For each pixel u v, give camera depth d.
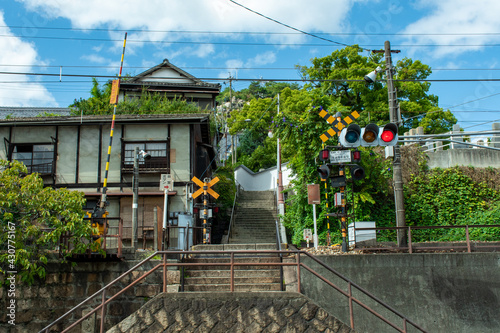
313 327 7.77
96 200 18.14
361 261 11.02
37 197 10.55
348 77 28.05
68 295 10.80
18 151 18.58
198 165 21.62
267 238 19.66
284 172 27.08
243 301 7.85
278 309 7.82
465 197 19.03
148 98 27.14
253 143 41.69
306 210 17.58
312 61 30.19
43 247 11.23
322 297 10.78
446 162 20.25
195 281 10.45
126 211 17.89
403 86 28.16
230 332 7.70
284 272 10.90
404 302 10.80
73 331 10.53
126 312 10.55
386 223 17.88
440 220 18.62
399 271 10.99
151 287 10.64
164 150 18.62
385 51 14.02
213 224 22.12
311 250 12.95
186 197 18.09
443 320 10.72
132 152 18.61
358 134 10.41
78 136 18.72
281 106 33.19
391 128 10.30
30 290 10.80
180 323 7.72
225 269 11.09
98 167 18.45
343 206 12.53
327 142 16.89
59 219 10.98
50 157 18.50
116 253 11.06
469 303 10.83
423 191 19.20
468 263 11.05
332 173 14.67
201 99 30.59
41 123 18.38
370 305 10.77
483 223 17.47
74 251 10.46
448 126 27.97
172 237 17.41
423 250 12.20
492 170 19.97
